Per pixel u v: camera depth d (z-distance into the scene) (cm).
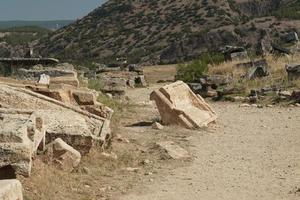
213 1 12588
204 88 2892
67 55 11181
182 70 3669
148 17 12612
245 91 2734
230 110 2270
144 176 1157
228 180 1146
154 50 10331
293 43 4200
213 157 1370
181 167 1255
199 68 3522
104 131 1326
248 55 4200
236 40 8519
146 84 4169
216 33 8838
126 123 1820
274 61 3444
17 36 13438
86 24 13175
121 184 1083
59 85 1662
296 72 2778
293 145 1514
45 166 1049
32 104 1324
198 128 1738
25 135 915
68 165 1099
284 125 1847
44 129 1101
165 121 1778
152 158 1322
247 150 1457
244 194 1038
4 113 1108
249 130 1764
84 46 11700
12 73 2664
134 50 10731
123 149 1373
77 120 1233
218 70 3444
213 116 1875
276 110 2209
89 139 1186
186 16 12012
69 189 995
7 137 888
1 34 13700
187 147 1476
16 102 1305
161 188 1072
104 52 11100
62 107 1368
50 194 935
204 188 1080
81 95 1531
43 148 1086
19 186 657
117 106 2169
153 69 6347
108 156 1237
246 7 12369
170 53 8969
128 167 1215
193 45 8844
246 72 3180
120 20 12938
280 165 1282
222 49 4512
